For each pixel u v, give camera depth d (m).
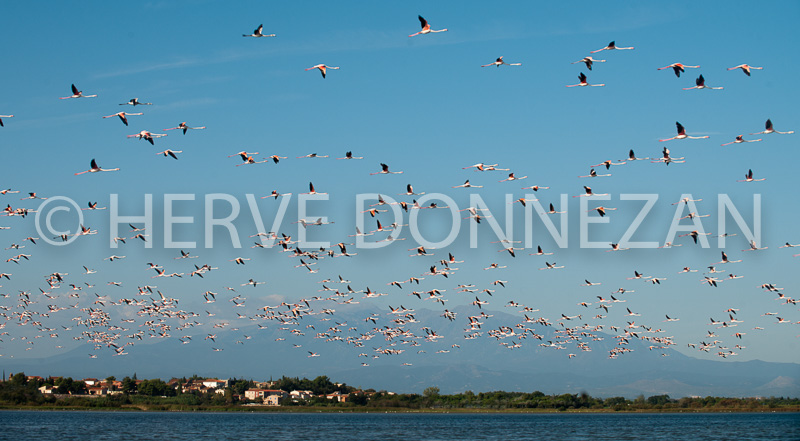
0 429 149.50
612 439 138.12
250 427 170.88
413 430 163.50
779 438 140.00
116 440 125.88
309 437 138.62
